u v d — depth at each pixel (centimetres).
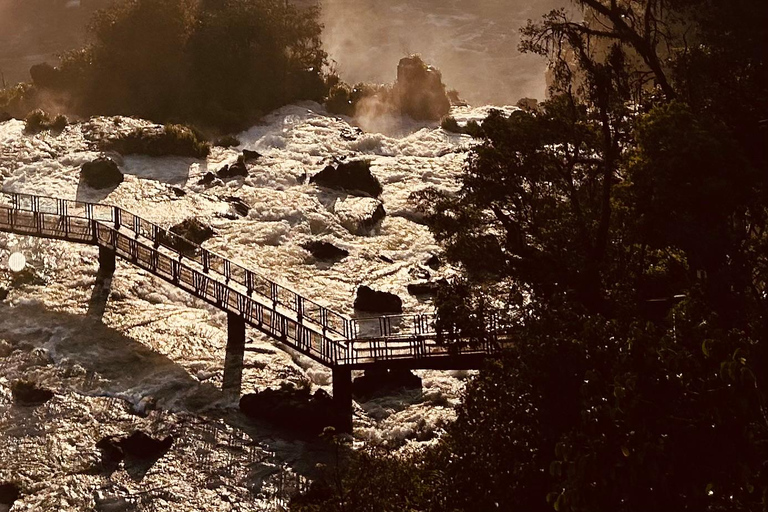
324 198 5569
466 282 3253
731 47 3416
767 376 1744
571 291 2869
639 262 3072
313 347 3475
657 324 2756
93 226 4316
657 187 2708
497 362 2442
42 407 3362
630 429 1650
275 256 4825
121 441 3144
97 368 3653
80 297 4191
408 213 5547
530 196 3159
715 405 1573
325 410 3312
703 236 2669
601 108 3005
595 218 3133
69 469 3036
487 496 2198
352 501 2298
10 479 2959
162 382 3572
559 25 3216
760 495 1581
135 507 2886
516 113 3244
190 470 3072
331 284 4588
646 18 3409
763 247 2736
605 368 2172
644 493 1656
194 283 3912
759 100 3331
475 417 2380
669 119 2742
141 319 4056
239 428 3306
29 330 3900
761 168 3070
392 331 4109
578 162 3212
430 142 6856
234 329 3900
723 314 2547
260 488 3006
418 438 3366
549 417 2206
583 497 1614
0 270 4316
